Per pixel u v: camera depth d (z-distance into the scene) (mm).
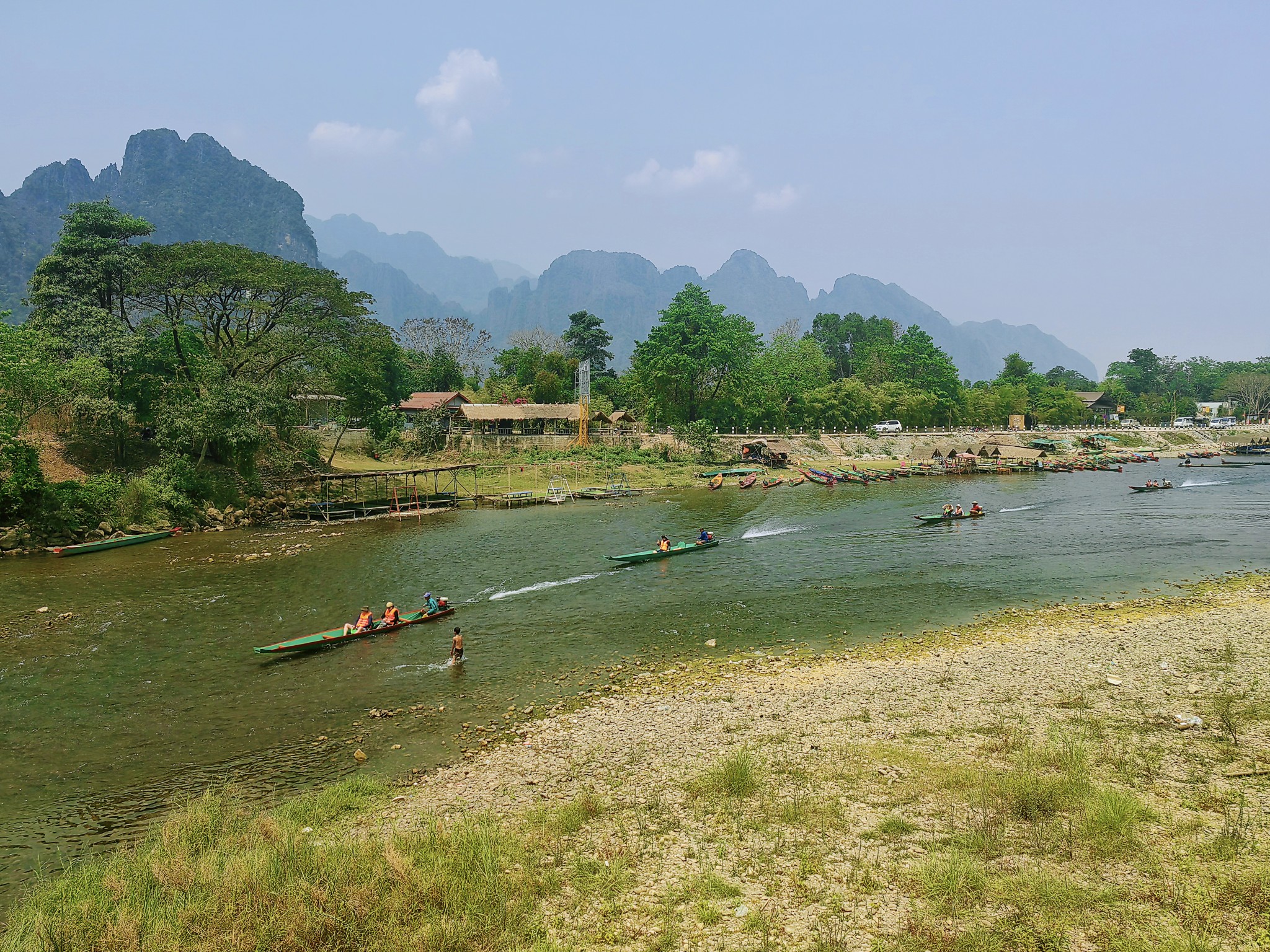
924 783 17328
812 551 48250
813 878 13766
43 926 12359
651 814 16578
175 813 17406
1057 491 81438
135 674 26703
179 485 56000
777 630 31391
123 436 58188
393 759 20219
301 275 70562
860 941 11852
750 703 23328
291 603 35969
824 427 131000
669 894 13422
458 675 26656
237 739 21656
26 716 23172
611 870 14258
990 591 37219
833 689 24406
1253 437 156625
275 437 65312
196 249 65938
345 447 93812
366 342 79500
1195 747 18453
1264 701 21344
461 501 73438
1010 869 13641
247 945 11969
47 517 47719
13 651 29078
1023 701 22469
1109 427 167125
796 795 17141
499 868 14234
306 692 25125
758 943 11953
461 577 41312
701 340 115750
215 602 36125
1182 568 41594
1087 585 37969
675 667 27125
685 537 53906
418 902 13148
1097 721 20453
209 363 62625
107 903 13219
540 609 34938
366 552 48344
